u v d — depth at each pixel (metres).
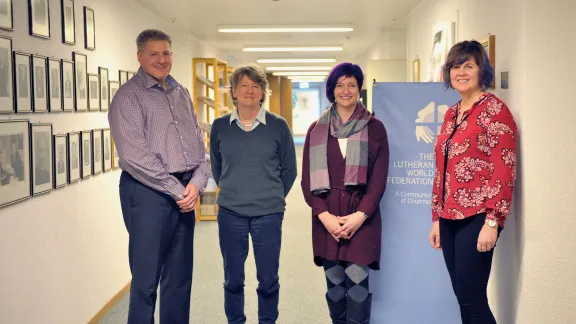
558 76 2.89
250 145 3.20
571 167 2.89
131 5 5.43
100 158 4.28
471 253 2.59
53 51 3.41
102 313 4.24
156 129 2.82
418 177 3.39
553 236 2.90
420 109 3.36
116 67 4.84
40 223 3.19
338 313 3.08
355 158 2.88
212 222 7.97
